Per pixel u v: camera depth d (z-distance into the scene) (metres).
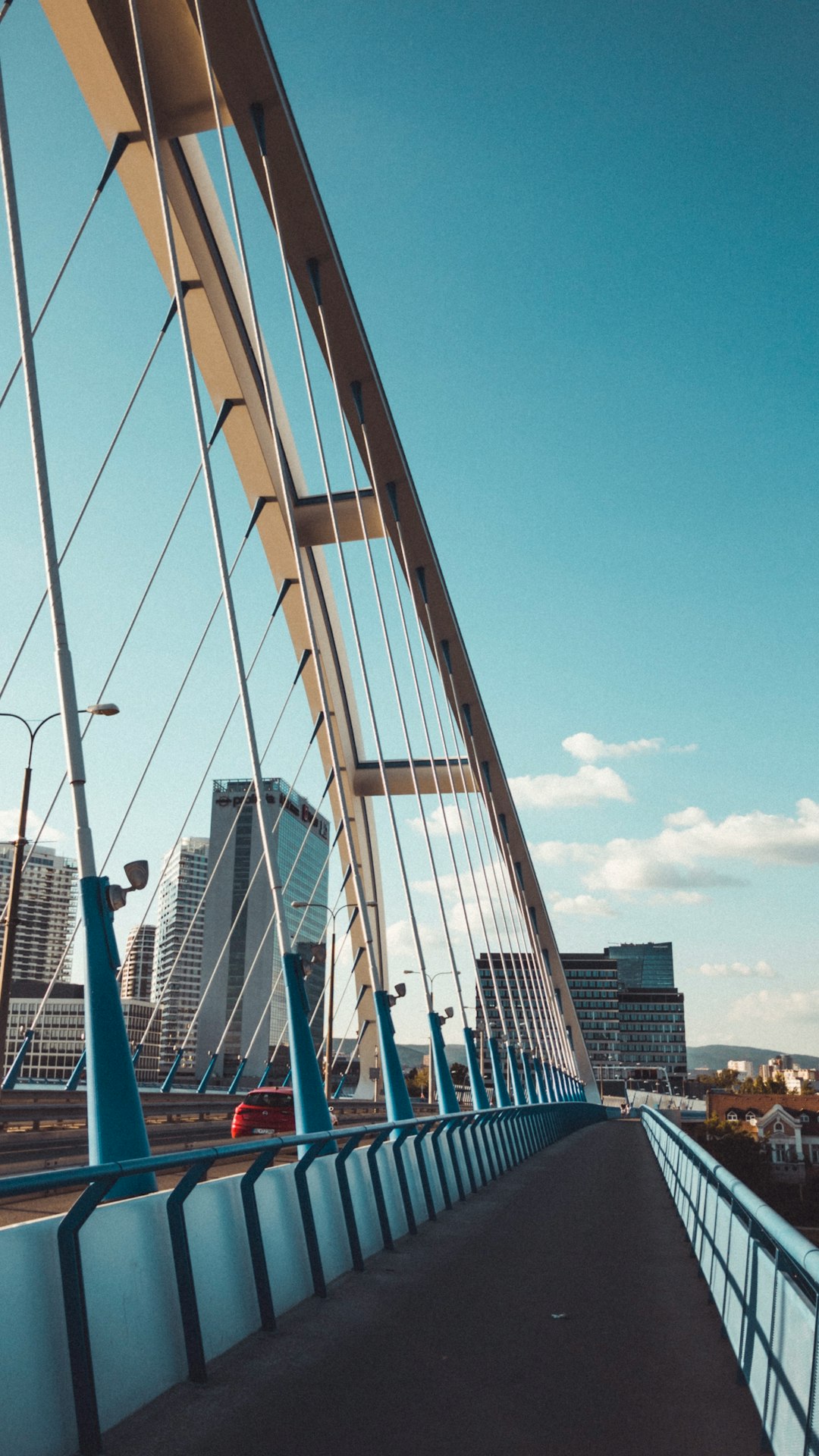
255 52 23.34
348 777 55.34
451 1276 9.19
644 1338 7.14
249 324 30.72
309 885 130.62
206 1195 6.73
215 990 146.75
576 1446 4.89
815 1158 100.00
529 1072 48.38
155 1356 5.57
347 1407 5.38
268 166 25.45
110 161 25.62
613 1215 14.70
